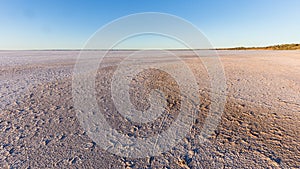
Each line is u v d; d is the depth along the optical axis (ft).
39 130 12.66
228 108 16.87
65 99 18.88
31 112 15.55
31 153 10.16
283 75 32.91
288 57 71.67
